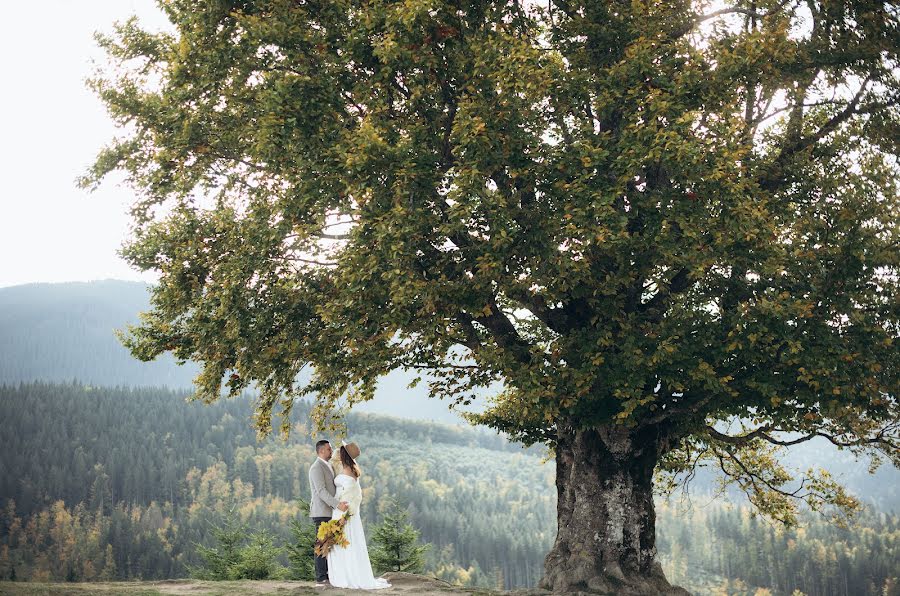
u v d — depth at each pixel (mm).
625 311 16953
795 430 17125
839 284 15250
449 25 14766
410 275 13828
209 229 16844
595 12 16250
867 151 17375
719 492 23531
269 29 14828
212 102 16672
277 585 15398
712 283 16359
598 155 14062
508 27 16484
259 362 15898
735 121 15180
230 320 15523
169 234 17172
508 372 15016
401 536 37625
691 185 14555
